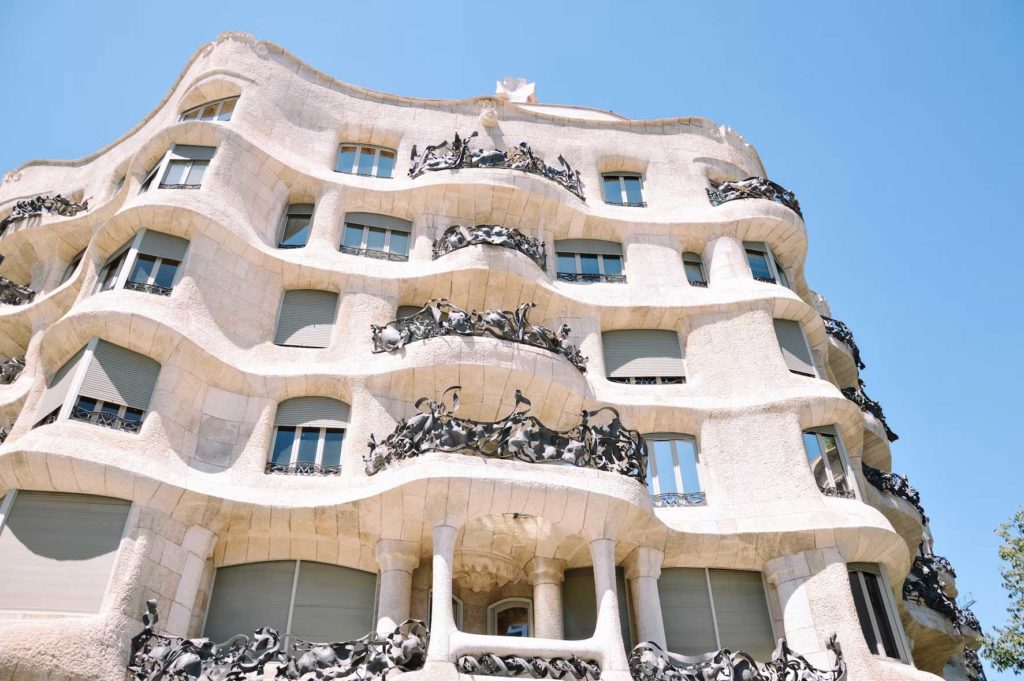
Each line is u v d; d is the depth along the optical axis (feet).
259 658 43.39
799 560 57.11
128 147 84.23
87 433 49.62
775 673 49.65
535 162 77.36
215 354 56.80
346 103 80.69
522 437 52.44
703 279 76.02
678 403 64.23
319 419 58.18
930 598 75.41
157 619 43.75
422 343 59.72
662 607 57.21
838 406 64.03
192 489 50.26
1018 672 70.38
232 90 75.61
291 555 53.83
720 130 88.43
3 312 70.44
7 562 45.42
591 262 75.97
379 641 44.52
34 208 77.25
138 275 59.00
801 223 78.23
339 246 70.03
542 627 53.31
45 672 40.65
